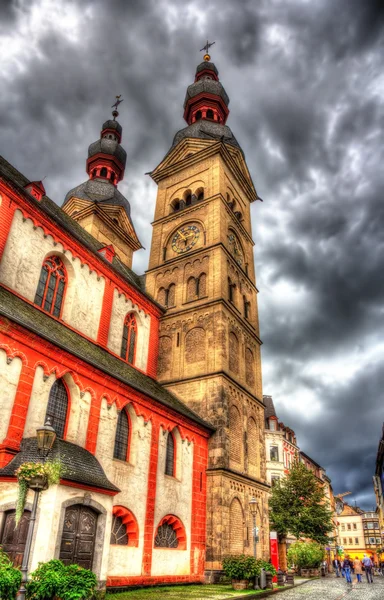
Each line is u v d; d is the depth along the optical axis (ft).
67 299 91.71
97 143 196.54
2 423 57.36
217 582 90.84
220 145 156.04
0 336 59.93
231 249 147.13
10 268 78.38
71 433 67.77
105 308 101.19
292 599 73.41
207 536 96.27
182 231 150.00
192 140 165.99
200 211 148.66
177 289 137.80
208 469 103.19
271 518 160.97
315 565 174.29
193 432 100.89
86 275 97.81
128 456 79.71
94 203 164.55
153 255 151.74
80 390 70.69
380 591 96.32
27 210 84.79
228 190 159.22
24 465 42.39
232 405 116.47
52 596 39.55
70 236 94.12
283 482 174.70
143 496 79.66
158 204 163.32
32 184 91.09
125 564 71.67
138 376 101.55
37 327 68.39
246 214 170.71
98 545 58.29
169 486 88.33
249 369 135.95
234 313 131.34
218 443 105.40
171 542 86.99
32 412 61.98
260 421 132.67
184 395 116.37
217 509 97.96
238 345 131.03
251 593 75.05
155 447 85.97
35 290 83.51
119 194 182.50
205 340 122.21
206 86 196.54
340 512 469.98
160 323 133.69
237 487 107.65
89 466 63.52
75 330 89.81
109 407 75.97
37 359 64.34
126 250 176.04
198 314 127.44
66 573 42.09
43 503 52.26
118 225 175.01
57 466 44.57
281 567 152.05
